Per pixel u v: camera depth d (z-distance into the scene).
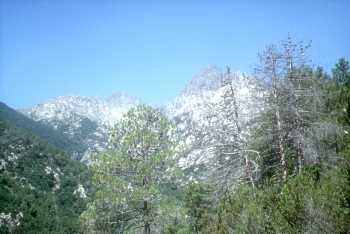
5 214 78.12
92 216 23.31
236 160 19.25
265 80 18.78
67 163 117.19
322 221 11.60
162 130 24.47
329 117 17.78
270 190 15.28
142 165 22.80
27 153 108.88
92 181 23.52
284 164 17.94
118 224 23.56
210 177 19.59
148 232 23.69
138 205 23.22
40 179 102.94
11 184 90.94
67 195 102.50
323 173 15.28
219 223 15.99
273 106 18.41
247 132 19.23
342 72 22.92
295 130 17.91
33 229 79.94
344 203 11.66
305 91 18.56
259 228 13.52
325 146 17.12
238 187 17.59
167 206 23.50
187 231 23.28
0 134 110.19
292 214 12.30
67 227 84.94
